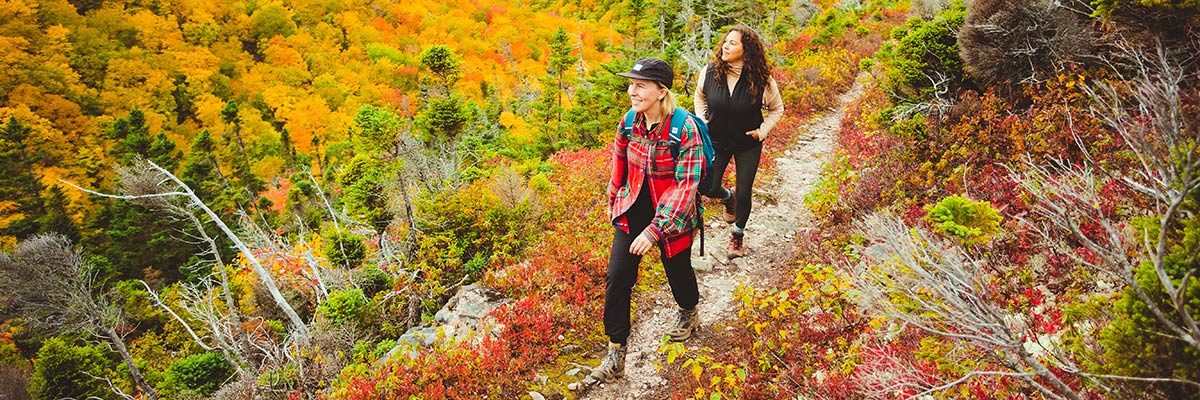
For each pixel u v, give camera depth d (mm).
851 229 5168
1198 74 3629
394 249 9102
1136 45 4344
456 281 6473
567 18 82688
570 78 23391
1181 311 1674
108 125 69500
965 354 2840
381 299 6996
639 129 3178
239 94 85562
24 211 43375
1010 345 2160
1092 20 5188
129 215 33781
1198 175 1838
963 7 6688
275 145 68688
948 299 2354
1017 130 4879
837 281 3922
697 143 3070
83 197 48844
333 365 5703
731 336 4207
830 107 11992
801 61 16516
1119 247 2061
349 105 75438
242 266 14820
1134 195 3283
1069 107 4555
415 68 82812
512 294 5172
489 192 6852
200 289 17516
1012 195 4305
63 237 14672
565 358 4215
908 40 6664
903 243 2705
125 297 21359
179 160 50469
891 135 6754
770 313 4324
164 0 95062
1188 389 1839
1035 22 5207
